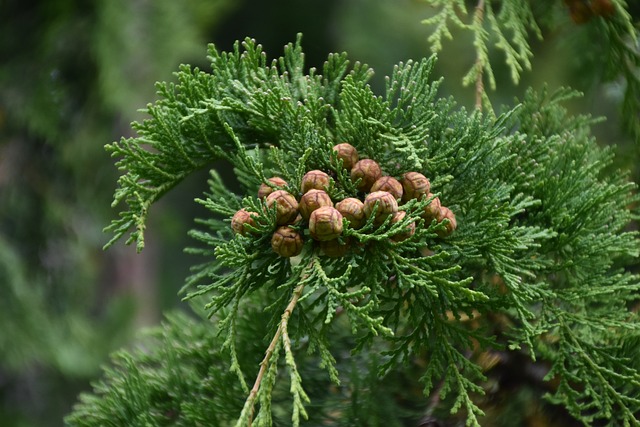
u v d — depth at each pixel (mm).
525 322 641
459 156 653
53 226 1536
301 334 646
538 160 680
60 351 1542
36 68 1478
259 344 715
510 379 722
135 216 652
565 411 717
